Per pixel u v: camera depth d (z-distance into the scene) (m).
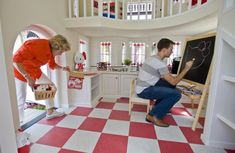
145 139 1.66
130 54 3.80
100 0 2.39
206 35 1.80
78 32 3.03
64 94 2.60
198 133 1.80
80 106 2.69
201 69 1.77
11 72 1.48
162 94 1.93
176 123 2.06
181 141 1.63
